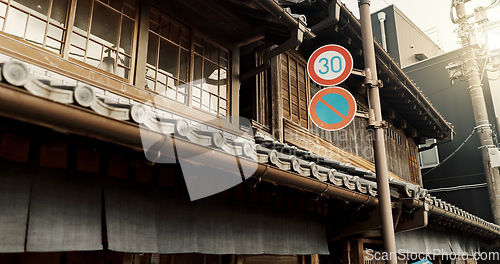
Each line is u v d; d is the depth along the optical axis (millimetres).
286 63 8164
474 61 14969
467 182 17141
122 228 3838
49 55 4250
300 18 6270
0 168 3168
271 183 4934
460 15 15180
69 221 3480
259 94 7547
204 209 4750
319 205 6551
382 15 21531
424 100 12125
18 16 4254
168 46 5797
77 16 4758
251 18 6586
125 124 3035
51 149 3463
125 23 5215
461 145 16641
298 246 6059
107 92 4684
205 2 6074
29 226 3225
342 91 5242
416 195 6422
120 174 3949
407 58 21391
